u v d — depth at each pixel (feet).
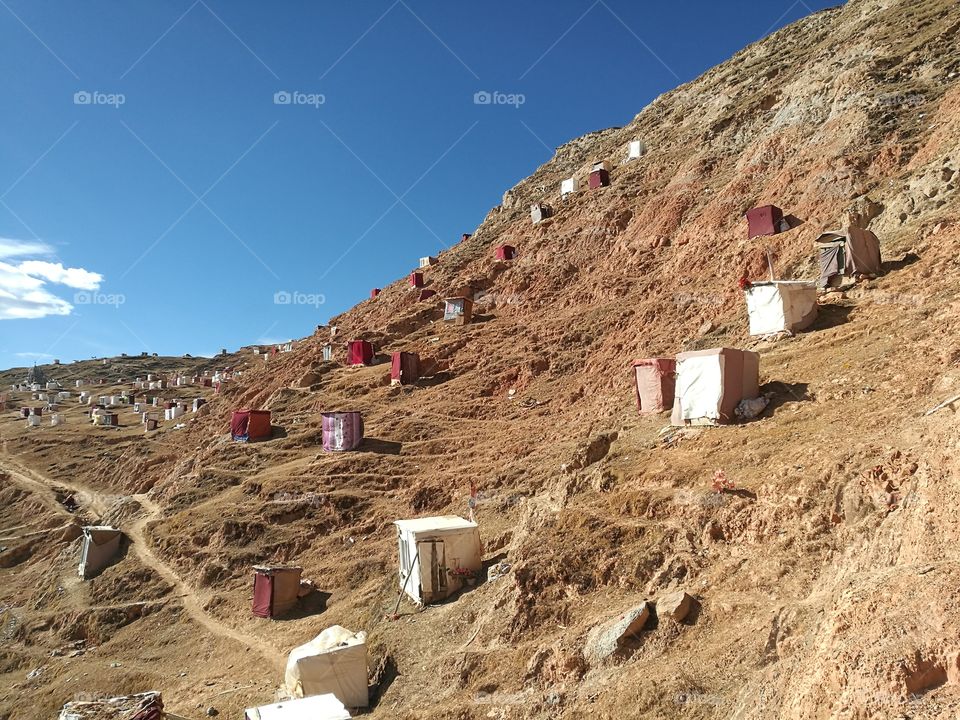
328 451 133.39
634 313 134.62
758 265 114.83
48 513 175.11
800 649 36.68
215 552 111.45
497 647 55.72
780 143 148.66
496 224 261.03
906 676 26.14
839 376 70.59
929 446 43.86
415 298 210.18
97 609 107.76
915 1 169.48
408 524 77.82
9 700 91.76
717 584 49.83
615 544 59.52
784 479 54.24
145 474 181.68
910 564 33.12
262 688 73.36
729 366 73.97
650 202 171.22
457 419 133.28
